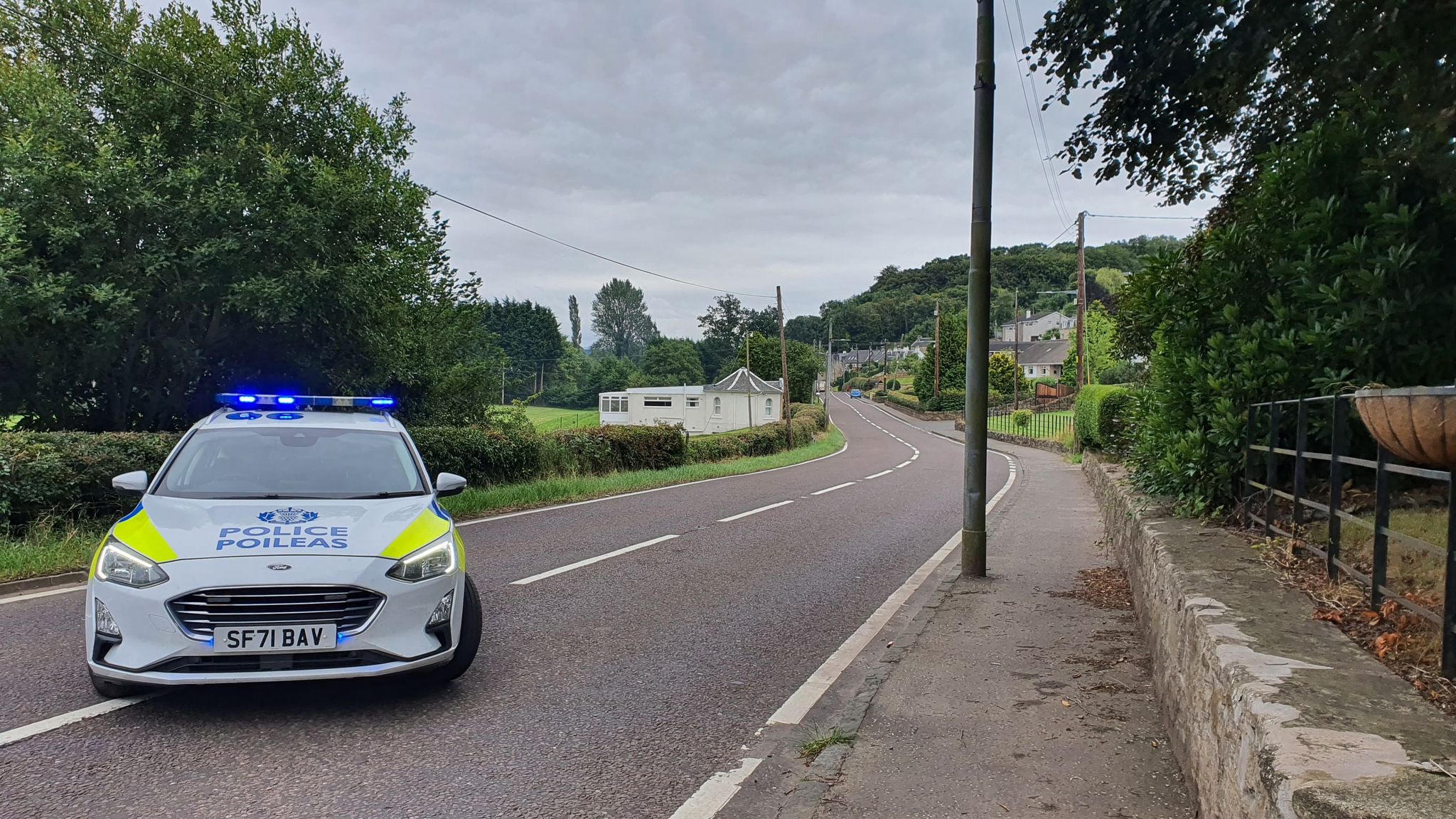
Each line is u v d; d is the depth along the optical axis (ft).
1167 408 25.35
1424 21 18.54
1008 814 11.68
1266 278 22.79
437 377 66.08
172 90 47.26
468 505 47.34
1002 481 79.87
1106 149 27.81
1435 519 17.20
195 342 48.39
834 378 568.82
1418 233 19.52
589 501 55.31
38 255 42.04
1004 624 22.54
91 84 49.57
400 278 59.57
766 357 322.75
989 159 28.94
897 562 34.17
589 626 22.89
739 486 70.64
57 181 40.55
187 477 18.84
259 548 15.30
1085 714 15.56
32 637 20.01
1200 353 23.91
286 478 19.11
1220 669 10.16
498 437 59.57
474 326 72.13
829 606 25.98
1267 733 8.03
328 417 22.12
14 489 29.53
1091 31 23.62
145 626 14.43
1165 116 26.00
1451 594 9.47
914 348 440.04
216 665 14.53
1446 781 6.91
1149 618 19.03
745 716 16.21
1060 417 181.47
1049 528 43.86
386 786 12.76
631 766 13.74
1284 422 20.94
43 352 42.47
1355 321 19.29
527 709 16.34
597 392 385.09
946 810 11.86
